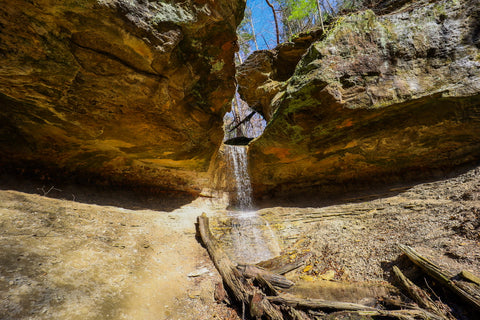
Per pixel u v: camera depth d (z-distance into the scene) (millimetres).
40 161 5211
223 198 8477
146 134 5289
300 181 8516
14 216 3562
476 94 4891
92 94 3881
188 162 6949
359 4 10859
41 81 3400
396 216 4754
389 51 5734
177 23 3645
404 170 6734
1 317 2066
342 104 5738
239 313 3217
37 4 2555
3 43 2768
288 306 3064
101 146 5426
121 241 4254
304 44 10953
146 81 4035
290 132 6941
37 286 2557
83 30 3018
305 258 4480
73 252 3391
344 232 4961
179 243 5051
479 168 5148
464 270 2564
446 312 2402
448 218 3863
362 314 2625
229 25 4512
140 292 3260
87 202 5273
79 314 2482
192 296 3549
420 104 5367
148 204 6633
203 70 5023
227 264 4219
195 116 5695
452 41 5379
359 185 7430
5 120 4270
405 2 8023
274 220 6469
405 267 3217
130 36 3254
